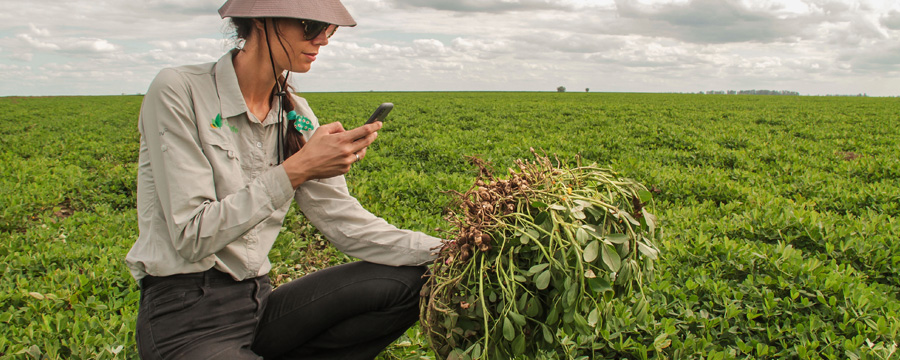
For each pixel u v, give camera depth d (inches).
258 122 71.2
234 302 71.1
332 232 80.3
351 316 78.7
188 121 65.6
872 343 114.0
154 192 67.7
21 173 326.3
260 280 76.0
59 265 170.4
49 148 526.0
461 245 68.5
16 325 131.4
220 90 68.3
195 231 61.6
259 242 73.4
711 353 110.5
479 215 68.9
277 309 77.1
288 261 174.1
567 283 64.9
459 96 2471.7
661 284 138.7
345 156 64.1
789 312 129.5
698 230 191.6
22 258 167.5
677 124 776.3
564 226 66.0
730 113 1099.3
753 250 162.7
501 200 70.1
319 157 63.7
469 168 372.5
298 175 63.9
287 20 64.8
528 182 74.1
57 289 146.9
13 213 237.1
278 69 69.4
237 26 68.1
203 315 68.2
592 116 991.0
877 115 1080.8
